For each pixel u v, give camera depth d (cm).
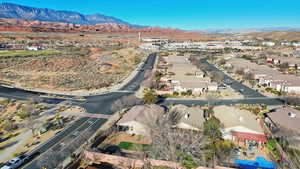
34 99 5850
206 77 7719
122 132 4056
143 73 9306
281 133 3484
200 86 6481
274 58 11344
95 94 6488
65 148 3569
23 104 5591
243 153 3344
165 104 5559
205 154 3150
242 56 13125
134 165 3091
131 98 5875
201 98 6022
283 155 3111
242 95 6284
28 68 9544
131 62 11769
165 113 4650
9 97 6116
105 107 5428
